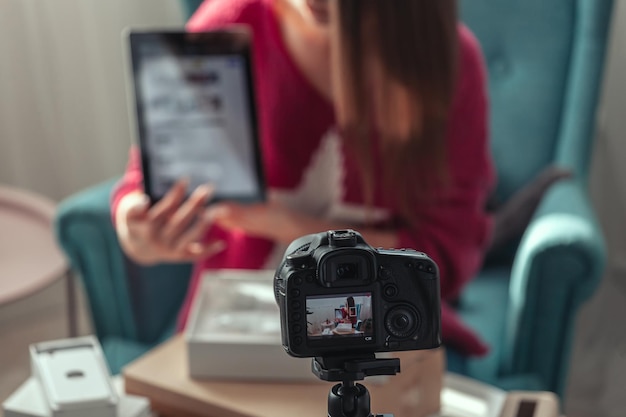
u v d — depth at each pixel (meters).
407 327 0.78
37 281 1.75
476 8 2.09
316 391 1.13
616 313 2.49
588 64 2.01
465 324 1.72
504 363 1.67
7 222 2.01
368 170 1.54
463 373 1.60
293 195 1.62
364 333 0.77
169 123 1.45
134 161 1.66
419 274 0.78
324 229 1.55
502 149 2.08
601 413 2.20
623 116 2.41
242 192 1.48
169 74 1.43
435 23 1.47
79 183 2.57
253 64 1.43
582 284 1.62
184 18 2.05
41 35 2.41
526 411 1.18
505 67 2.10
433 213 1.59
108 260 1.76
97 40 2.46
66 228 1.75
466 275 1.62
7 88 2.41
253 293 1.29
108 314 1.81
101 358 1.16
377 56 1.47
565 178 1.90
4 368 2.38
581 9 2.02
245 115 1.45
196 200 1.44
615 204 2.47
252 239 1.63
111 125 2.54
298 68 1.58
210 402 1.12
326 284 0.76
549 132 2.07
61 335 2.54
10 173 2.48
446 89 1.50
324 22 1.54
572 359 2.39
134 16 2.49
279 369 1.15
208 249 1.51
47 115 2.47
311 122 1.60
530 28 2.07
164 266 1.83
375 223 1.59
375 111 1.53
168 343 1.26
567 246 1.59
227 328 1.20
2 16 2.35
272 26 1.59
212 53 1.43
